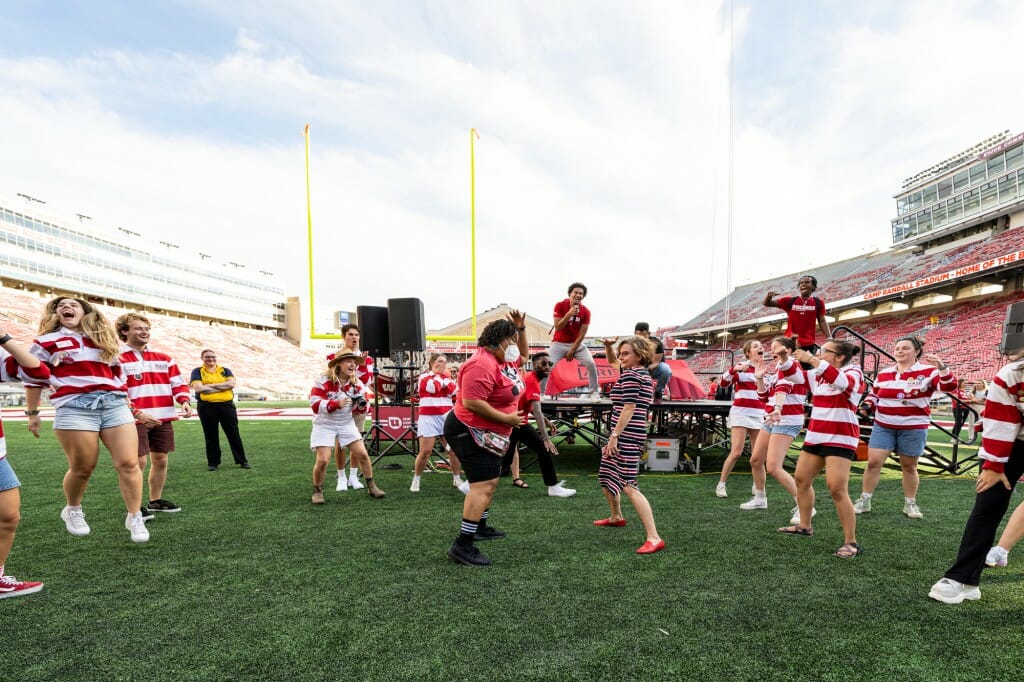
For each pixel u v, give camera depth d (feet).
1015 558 10.47
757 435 14.92
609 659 6.77
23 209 155.94
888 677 6.41
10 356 9.64
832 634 7.45
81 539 11.87
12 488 8.58
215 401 21.52
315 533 12.42
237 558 10.64
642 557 10.68
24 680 6.36
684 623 7.76
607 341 22.29
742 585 9.20
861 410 23.12
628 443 11.65
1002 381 8.28
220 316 234.58
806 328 21.29
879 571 9.89
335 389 15.70
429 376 17.74
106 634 7.49
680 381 23.09
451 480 19.63
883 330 100.78
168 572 9.87
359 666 6.63
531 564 10.28
